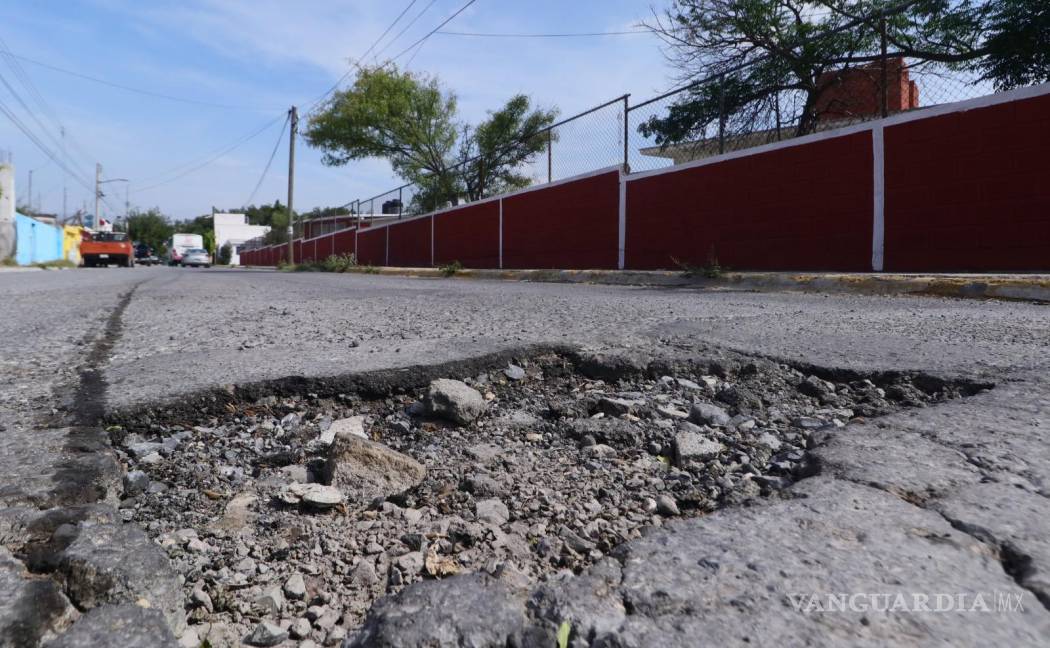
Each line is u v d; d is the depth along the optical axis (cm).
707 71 1402
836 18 1250
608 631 98
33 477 159
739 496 161
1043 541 119
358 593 129
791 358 283
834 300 608
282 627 119
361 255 2722
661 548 121
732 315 459
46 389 246
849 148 888
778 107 1064
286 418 229
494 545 144
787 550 118
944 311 481
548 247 1491
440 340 337
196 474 180
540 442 208
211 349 331
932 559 114
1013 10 973
